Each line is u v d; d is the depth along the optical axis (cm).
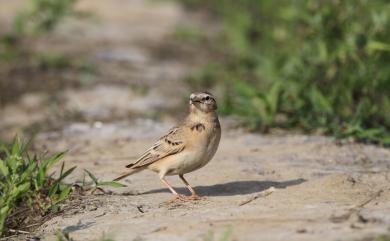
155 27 2917
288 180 1159
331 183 1092
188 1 3272
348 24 1727
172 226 928
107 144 1521
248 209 983
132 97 1966
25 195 1092
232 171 1232
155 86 2103
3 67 2219
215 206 1020
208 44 2714
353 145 1409
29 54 2347
